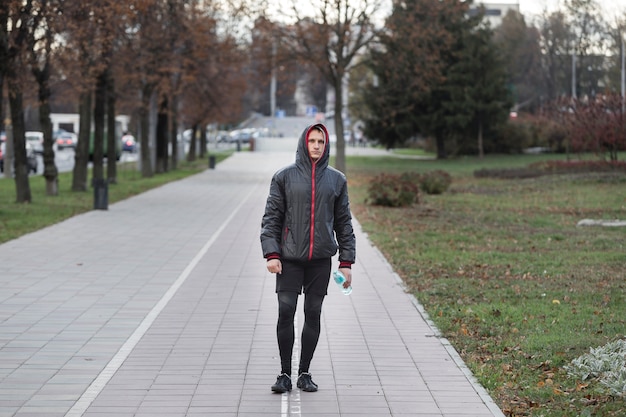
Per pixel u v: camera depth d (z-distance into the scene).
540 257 18.38
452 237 22.17
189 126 78.31
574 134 46.53
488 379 8.83
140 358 9.73
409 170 57.88
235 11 48.44
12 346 10.28
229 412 7.80
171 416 7.66
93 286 14.55
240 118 88.69
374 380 8.89
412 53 53.75
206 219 26.81
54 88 38.25
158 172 55.00
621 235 22.75
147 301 13.23
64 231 23.00
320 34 49.78
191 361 9.61
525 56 94.44
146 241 21.00
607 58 85.19
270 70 51.91
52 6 26.50
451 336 10.87
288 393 8.41
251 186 43.59
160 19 43.28
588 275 15.87
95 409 7.84
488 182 44.25
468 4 70.31
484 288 14.50
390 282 15.16
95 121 38.34
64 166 63.78
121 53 38.94
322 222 8.35
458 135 73.50
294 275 8.47
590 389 8.28
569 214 28.75
